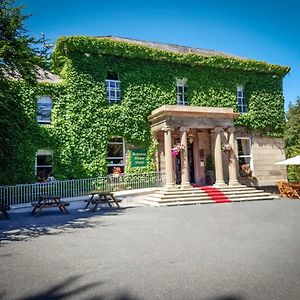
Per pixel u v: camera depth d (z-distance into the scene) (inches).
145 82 829.8
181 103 876.6
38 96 748.6
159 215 484.4
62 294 169.8
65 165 732.7
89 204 637.3
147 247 273.4
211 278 190.5
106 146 775.1
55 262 232.2
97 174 757.9
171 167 711.1
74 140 745.6
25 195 639.8
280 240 292.0
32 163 711.1
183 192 678.5
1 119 674.8
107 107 788.0
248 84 957.2
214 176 851.4
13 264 229.1
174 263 223.3
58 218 479.8
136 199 693.9
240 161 921.5
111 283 184.7
